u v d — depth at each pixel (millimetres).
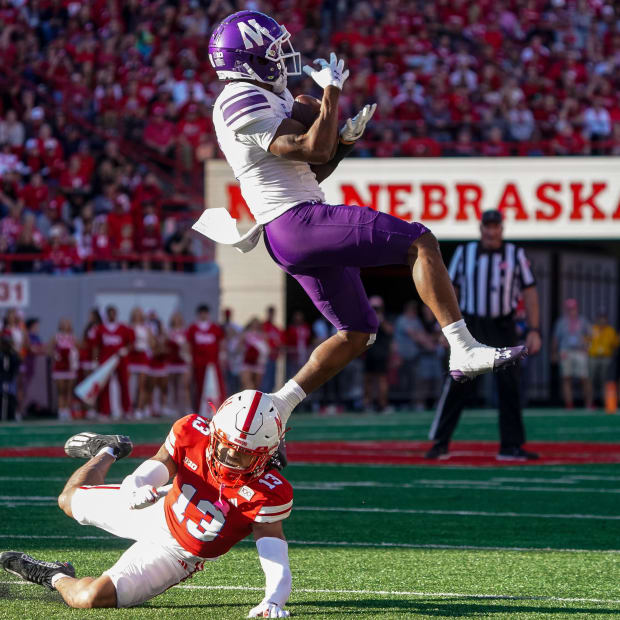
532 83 55375
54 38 54781
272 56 11086
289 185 11039
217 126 11445
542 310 52594
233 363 43594
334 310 11656
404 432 33406
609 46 60625
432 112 51375
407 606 10477
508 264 22266
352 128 11266
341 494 18750
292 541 14250
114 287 44188
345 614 10102
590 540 14406
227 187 47938
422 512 16797
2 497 18047
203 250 48375
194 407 41375
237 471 9672
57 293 44031
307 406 45531
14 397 39156
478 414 43031
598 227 48375
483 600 10773
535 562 12852
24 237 44594
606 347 47344
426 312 51844
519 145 49812
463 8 59031
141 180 48469
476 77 55125
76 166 47750
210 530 9844
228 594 10984
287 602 10680
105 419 39750
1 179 46938
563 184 48375
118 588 9992
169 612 10133
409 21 57250
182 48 54469
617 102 56531
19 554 10867
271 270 48031
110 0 55938
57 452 25594
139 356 40719
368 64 53906
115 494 10492
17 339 40250
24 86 50906
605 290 56781
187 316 45281
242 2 56469
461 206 48281
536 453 24703
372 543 14102
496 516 16438
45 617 9891
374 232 10672
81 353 39906
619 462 23812
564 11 61094
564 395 49344
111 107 51188
